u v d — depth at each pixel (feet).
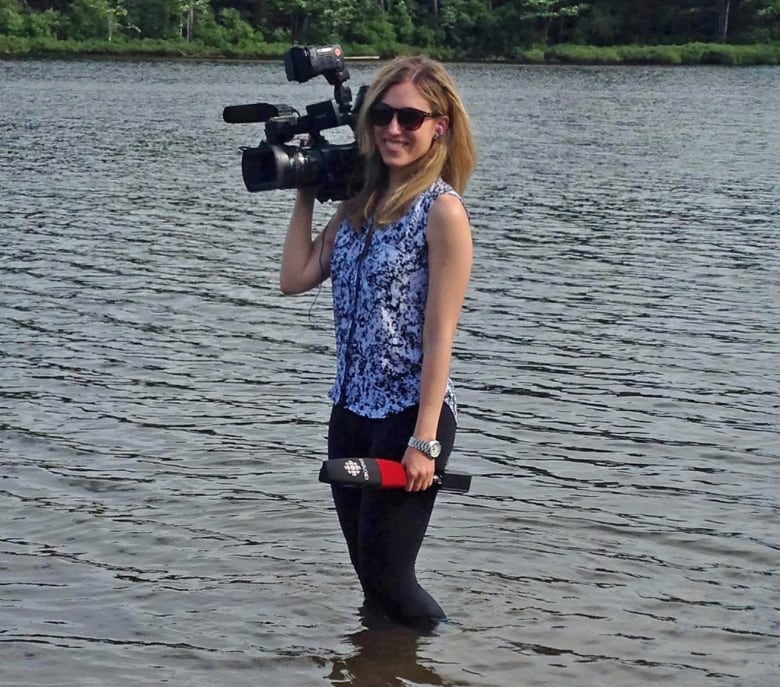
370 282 13.03
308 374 27.58
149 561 17.21
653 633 15.35
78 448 22.20
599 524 18.86
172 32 216.33
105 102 119.85
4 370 27.45
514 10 226.99
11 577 16.62
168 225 49.01
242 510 19.12
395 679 14.06
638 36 237.45
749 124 107.14
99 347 29.71
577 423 24.30
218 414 24.43
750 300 36.55
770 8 234.38
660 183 65.98
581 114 116.16
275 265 40.86
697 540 18.33
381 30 223.51
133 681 13.96
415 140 12.84
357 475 12.45
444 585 16.42
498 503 19.67
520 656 14.61
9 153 74.74
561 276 39.91
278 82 156.04
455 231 12.69
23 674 14.05
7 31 205.67
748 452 22.66
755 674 14.42
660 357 29.73
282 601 15.93
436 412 12.83
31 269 39.47
